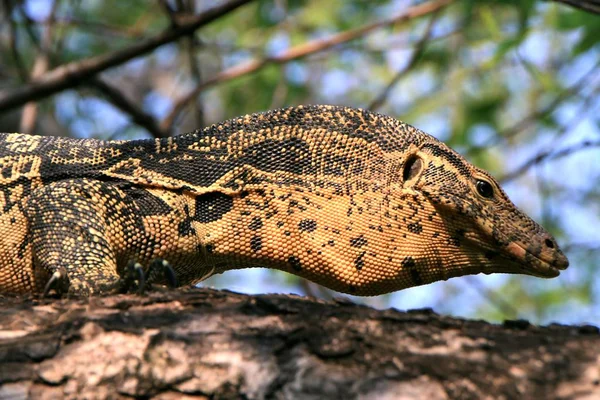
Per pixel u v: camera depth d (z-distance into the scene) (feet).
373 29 60.75
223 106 83.97
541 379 20.86
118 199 31.48
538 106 70.90
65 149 32.89
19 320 23.91
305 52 61.72
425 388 21.07
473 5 57.21
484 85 70.28
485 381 21.03
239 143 32.76
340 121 32.96
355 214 32.01
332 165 32.37
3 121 69.10
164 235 31.71
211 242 32.07
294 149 32.55
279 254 32.22
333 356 21.95
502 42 52.08
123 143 33.12
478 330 22.54
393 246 32.14
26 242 31.55
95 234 30.27
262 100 71.77
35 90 53.47
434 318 23.00
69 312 24.04
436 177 32.45
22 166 32.37
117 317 23.61
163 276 27.50
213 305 24.06
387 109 77.41
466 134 68.64
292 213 32.01
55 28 72.18
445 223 32.35
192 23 52.49
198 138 33.12
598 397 20.30
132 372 22.34
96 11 84.53
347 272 32.17
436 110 72.38
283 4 69.31
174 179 32.27
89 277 28.81
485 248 32.60
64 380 22.38
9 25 56.24
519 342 21.95
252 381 21.90
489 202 32.89
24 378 22.41
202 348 22.57
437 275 32.91
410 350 21.98
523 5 51.83
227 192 32.12
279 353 22.29
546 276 33.01
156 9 74.38
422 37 61.57
